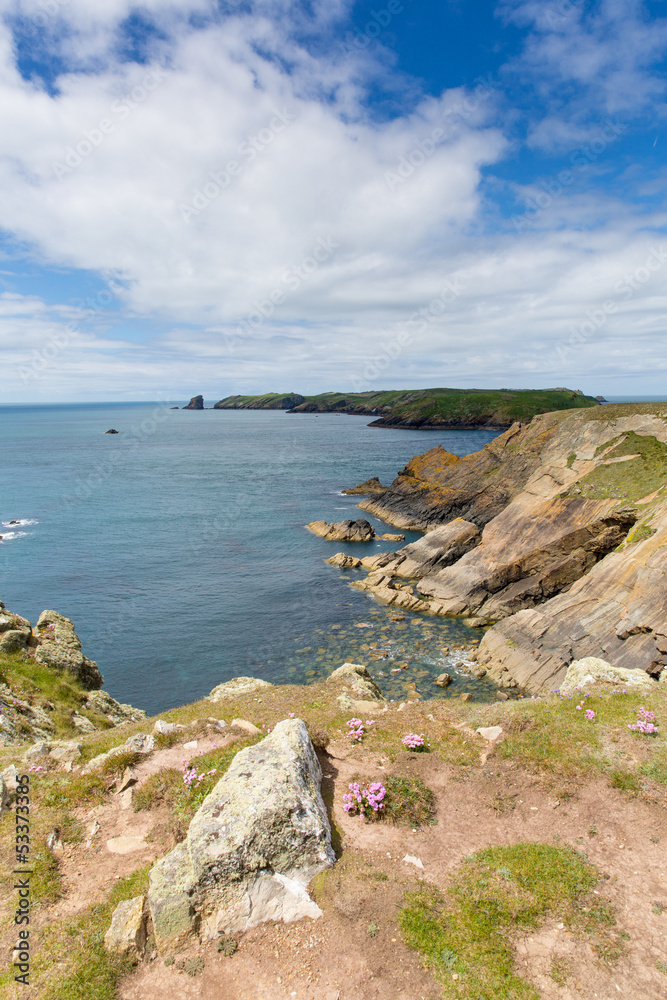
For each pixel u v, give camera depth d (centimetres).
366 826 1096
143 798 1225
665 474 4728
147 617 4756
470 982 786
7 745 1692
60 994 791
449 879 973
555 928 863
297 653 4150
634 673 1864
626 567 3875
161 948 870
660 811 1062
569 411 7450
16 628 2598
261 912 906
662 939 823
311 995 784
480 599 5022
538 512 5509
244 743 1395
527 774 1231
